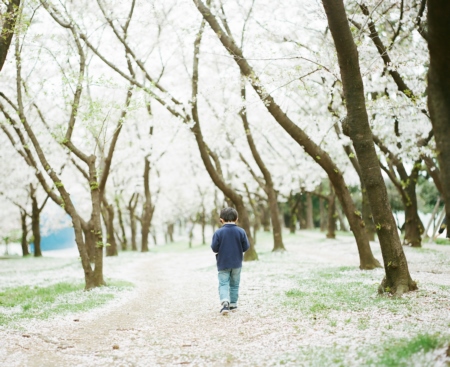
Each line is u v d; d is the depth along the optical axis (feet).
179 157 137.39
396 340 19.63
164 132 113.70
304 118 76.64
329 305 29.73
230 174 136.36
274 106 46.39
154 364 20.35
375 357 17.24
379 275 43.96
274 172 135.95
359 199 164.45
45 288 50.67
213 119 97.19
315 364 17.78
